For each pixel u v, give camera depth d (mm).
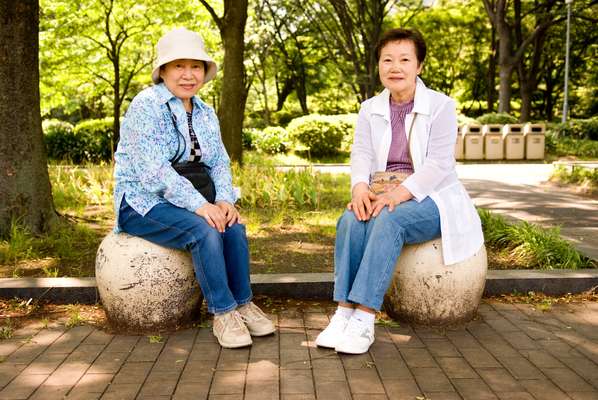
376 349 3033
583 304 3764
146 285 3186
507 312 3609
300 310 3688
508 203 8320
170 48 3176
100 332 3279
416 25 27016
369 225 3105
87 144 14961
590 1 21969
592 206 7953
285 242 5371
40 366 2830
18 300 3744
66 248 4961
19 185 5242
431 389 2576
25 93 5242
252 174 7988
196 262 3094
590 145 17750
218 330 3094
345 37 20969
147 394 2535
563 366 2818
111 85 17359
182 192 3111
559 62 30625
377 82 20375
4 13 5078
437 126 3311
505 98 21453
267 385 2615
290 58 28906
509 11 25109
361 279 2980
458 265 3234
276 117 29031
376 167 3523
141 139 3135
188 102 3395
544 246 4637
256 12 20688
